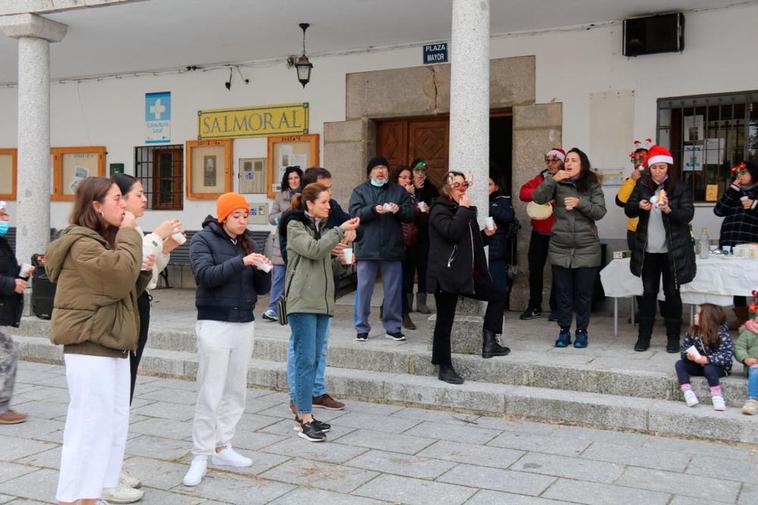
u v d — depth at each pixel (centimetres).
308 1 796
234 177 1101
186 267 1147
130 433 547
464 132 643
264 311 919
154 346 767
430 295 950
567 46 884
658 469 466
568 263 664
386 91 988
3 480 455
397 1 794
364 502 420
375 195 699
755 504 411
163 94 1142
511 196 923
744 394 537
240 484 447
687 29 824
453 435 539
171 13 841
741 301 730
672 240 625
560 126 891
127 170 1177
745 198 715
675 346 642
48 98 878
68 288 364
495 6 802
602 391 581
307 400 527
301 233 508
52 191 1223
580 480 448
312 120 1041
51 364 790
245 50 1020
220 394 451
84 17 859
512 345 682
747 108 819
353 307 928
